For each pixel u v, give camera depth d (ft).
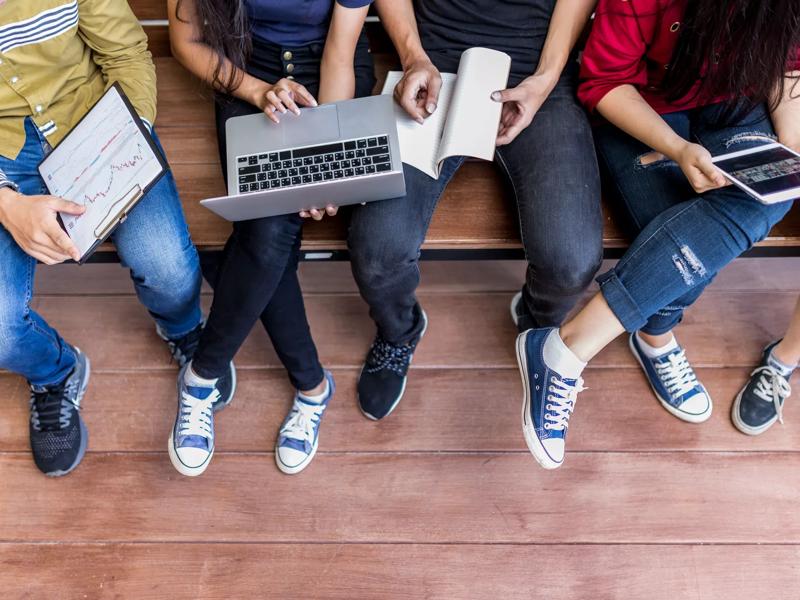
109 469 4.77
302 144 3.88
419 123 4.21
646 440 4.85
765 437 4.85
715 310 5.43
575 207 4.09
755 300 5.48
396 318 4.57
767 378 4.87
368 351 5.25
